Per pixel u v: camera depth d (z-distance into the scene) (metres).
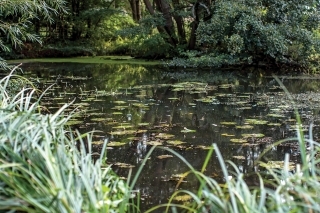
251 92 5.81
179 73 8.43
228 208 1.24
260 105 4.77
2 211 1.20
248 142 3.19
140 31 10.95
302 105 4.73
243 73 8.44
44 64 10.22
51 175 1.28
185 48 10.68
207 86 6.45
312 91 5.86
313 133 3.42
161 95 5.54
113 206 1.51
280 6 8.75
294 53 8.71
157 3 11.47
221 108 4.61
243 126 3.71
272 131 3.53
